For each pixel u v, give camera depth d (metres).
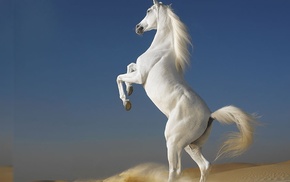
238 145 4.54
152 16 5.20
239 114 4.46
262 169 10.31
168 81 4.57
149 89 4.70
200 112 4.46
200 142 4.65
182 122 4.42
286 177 9.09
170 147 4.44
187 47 4.86
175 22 4.91
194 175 10.88
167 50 4.87
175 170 4.43
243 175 9.86
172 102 4.51
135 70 5.01
